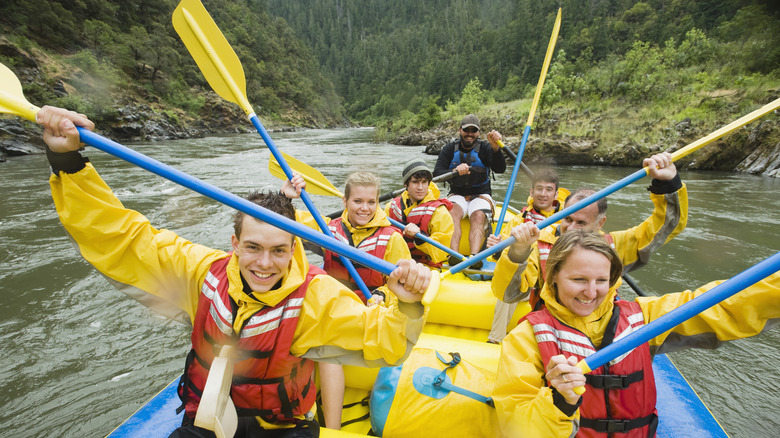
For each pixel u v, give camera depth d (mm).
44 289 3863
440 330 2402
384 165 11969
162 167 1075
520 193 7930
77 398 2531
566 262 1269
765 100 12281
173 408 1695
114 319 3400
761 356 3020
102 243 1160
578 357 1241
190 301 1270
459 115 21422
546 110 16125
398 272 977
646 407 1263
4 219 5926
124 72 29641
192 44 1822
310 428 1270
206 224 5672
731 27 22703
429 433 1404
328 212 6586
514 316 2311
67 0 31250
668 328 1054
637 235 1977
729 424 2389
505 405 1232
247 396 1218
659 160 1731
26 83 21125
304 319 1197
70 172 1085
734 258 4727
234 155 14883
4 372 2758
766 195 7695
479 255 1854
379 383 1520
